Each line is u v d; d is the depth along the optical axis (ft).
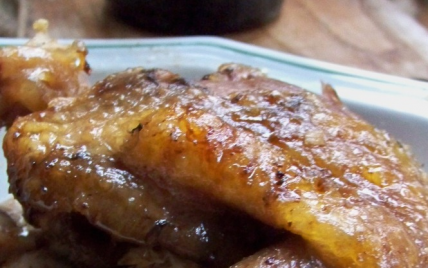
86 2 1.97
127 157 1.05
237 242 1.05
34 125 1.09
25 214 1.11
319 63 1.50
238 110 1.08
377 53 1.89
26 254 1.16
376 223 0.99
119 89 1.11
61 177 1.05
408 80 1.46
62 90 1.19
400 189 1.05
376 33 2.01
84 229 1.10
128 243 1.08
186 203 1.05
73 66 1.21
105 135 1.06
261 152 1.03
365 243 0.98
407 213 1.03
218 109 1.08
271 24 1.98
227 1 1.79
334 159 1.05
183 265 1.06
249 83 1.17
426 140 1.40
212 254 1.04
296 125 1.08
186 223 1.05
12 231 1.18
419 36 2.00
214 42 1.54
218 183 1.02
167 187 1.05
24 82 1.17
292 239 1.01
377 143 1.10
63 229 1.10
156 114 1.05
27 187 1.07
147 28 1.85
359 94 1.43
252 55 1.52
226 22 1.83
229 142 1.03
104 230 1.06
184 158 1.02
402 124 1.41
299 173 1.03
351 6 2.17
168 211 1.05
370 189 1.04
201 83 1.15
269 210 1.00
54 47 1.22
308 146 1.06
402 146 1.13
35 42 1.23
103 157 1.06
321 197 1.01
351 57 1.85
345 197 1.02
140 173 1.05
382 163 1.07
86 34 1.82
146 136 1.03
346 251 0.98
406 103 1.42
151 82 1.11
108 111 1.09
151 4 1.79
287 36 1.92
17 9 1.87
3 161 1.34
